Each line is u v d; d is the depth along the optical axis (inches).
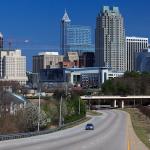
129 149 2130.9
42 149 1953.7
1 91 6412.4
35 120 4884.4
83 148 2068.2
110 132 4178.2
